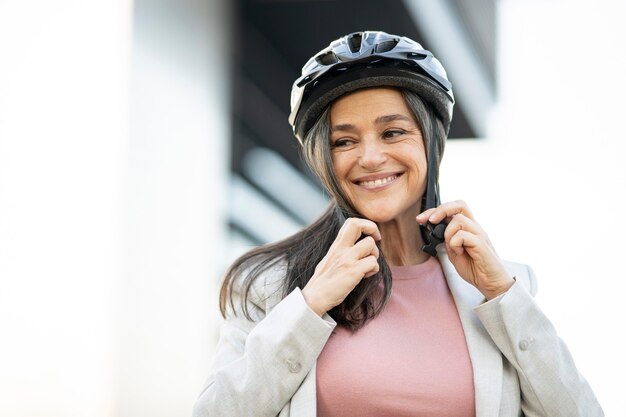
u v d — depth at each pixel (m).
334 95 2.08
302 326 1.97
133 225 5.64
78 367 5.22
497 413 1.97
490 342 2.06
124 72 5.55
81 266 5.24
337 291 2.00
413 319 2.11
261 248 2.27
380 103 2.08
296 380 1.97
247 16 7.18
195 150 6.75
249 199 8.01
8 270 4.70
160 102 6.06
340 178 2.13
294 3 6.88
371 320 2.09
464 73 6.93
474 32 6.55
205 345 6.89
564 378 2.03
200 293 6.80
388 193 2.10
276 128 8.03
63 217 5.10
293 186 8.36
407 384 1.99
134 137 5.63
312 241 2.20
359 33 2.11
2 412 4.62
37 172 4.88
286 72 7.80
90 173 5.31
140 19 5.68
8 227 4.70
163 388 6.16
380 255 2.13
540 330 2.04
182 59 6.41
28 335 4.82
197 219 6.80
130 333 5.64
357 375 2.00
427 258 2.26
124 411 5.61
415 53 2.08
